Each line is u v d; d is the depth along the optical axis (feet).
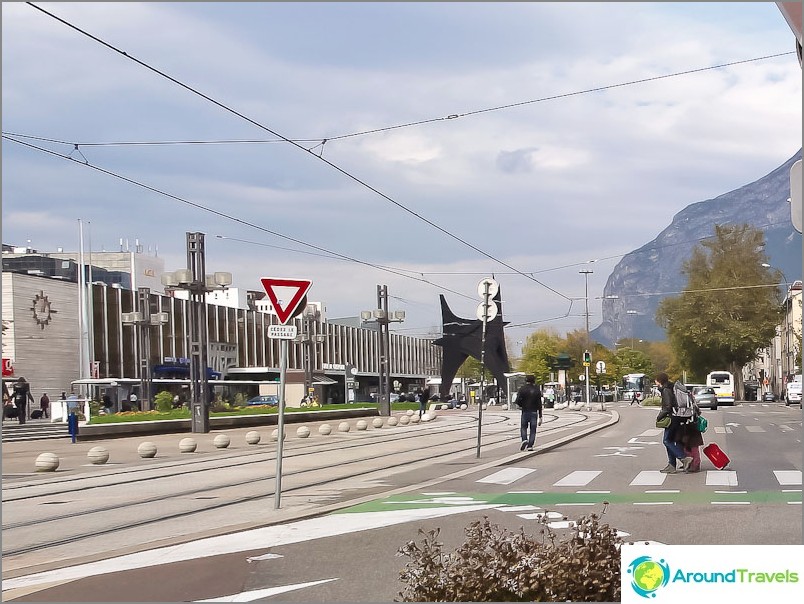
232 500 57.11
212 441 138.00
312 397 242.78
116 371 254.06
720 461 67.05
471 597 22.36
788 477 62.39
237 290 396.78
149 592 29.94
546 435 120.67
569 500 51.44
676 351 327.88
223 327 309.22
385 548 36.88
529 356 404.77
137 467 89.76
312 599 28.27
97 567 34.76
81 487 70.38
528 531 39.93
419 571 24.52
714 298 313.53
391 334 451.53
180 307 284.61
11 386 203.92
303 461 88.43
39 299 232.73
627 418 170.60
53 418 174.91
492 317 83.35
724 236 323.37
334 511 49.03
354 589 29.53
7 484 74.74
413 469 75.05
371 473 72.79
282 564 34.14
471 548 24.45
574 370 394.52
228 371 275.80
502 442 109.70
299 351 362.94
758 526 40.29
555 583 21.86
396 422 178.91
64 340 241.76
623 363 470.39
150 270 398.21
